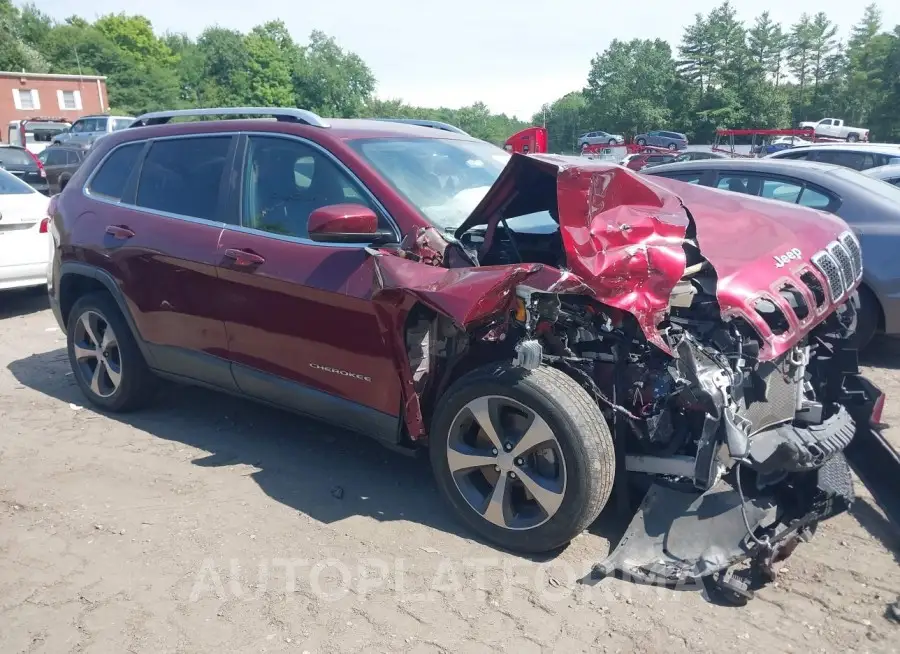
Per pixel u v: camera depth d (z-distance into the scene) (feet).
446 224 12.16
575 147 248.93
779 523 10.63
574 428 9.96
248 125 14.11
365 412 12.03
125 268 15.03
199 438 15.24
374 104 270.67
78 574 10.51
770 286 10.68
